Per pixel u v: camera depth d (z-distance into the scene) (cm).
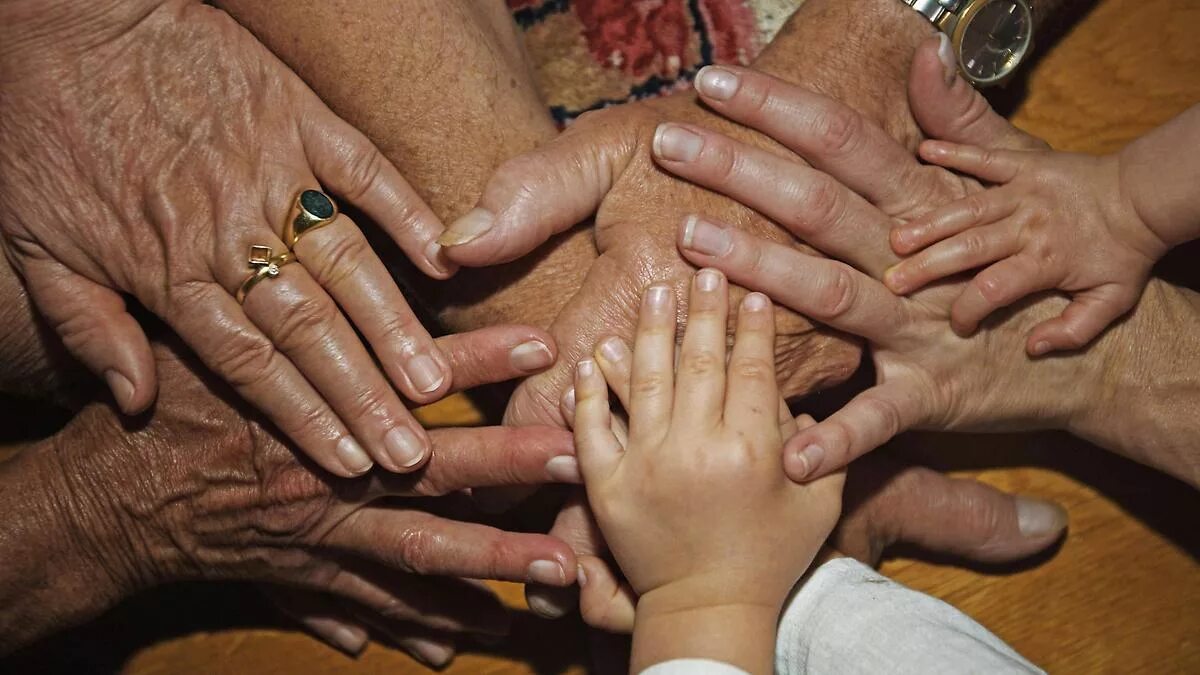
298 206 95
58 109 95
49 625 115
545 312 105
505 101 107
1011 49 107
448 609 120
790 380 106
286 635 130
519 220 95
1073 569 127
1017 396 109
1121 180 96
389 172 100
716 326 91
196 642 130
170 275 96
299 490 105
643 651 88
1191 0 126
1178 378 108
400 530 105
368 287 95
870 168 100
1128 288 100
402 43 104
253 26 106
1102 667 125
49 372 119
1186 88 125
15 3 91
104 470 109
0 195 98
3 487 110
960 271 98
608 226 101
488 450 99
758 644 86
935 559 128
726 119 103
